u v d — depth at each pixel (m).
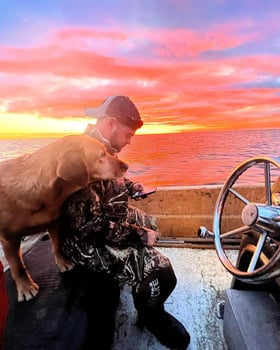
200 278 2.00
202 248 2.35
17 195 1.09
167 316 1.45
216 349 1.44
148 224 1.61
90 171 1.05
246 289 1.38
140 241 1.25
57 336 1.08
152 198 2.49
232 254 2.25
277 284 1.25
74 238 1.25
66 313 1.19
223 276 2.01
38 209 1.13
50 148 1.10
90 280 1.38
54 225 1.30
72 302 1.24
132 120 1.17
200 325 1.60
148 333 1.56
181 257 2.26
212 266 2.13
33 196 1.10
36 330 1.12
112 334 1.51
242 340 1.14
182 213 2.48
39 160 1.10
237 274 1.19
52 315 1.19
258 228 1.09
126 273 1.29
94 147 1.04
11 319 1.18
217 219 1.43
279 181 1.38
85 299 1.26
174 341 1.42
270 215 1.05
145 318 1.42
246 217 1.11
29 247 1.80
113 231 1.19
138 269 1.26
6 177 1.11
